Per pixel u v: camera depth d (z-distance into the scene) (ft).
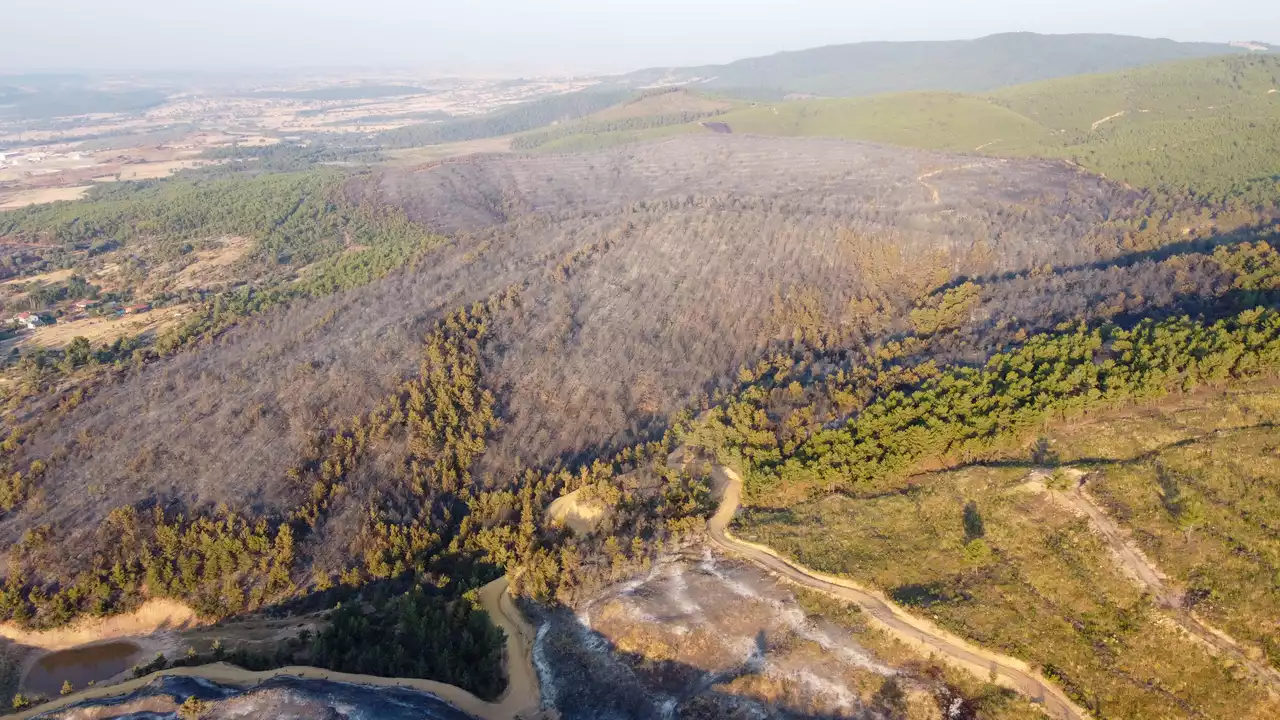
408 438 371.56
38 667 282.56
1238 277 351.67
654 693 232.53
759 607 241.55
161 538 314.76
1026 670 201.57
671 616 248.11
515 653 261.03
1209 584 203.82
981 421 273.95
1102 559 219.61
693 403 391.04
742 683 221.87
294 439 373.40
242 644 278.46
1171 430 256.52
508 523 319.06
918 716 201.87
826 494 284.61
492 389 415.23
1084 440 263.90
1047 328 358.02
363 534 317.42
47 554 316.19
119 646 289.53
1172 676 190.60
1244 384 271.49
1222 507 222.07
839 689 212.43
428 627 267.18
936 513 256.32
